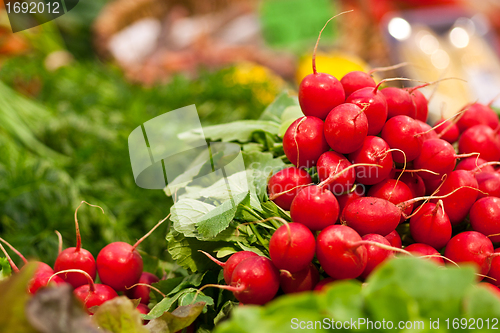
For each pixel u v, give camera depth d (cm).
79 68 148
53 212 88
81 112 126
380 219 66
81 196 93
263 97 134
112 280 71
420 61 138
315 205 65
